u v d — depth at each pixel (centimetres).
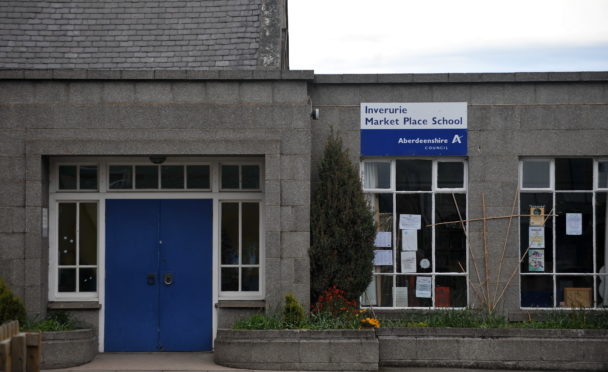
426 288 1395
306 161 1312
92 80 1305
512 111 1388
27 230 1286
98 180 1359
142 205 1364
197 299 1357
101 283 1349
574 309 1345
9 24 1452
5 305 1212
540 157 1402
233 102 1315
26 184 1289
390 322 1317
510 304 1381
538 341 1263
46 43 1430
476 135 1389
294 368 1220
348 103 1392
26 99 1300
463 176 1403
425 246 1398
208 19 1466
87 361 1251
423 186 1404
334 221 1323
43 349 1209
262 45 1414
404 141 1389
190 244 1362
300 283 1305
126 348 1349
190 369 1212
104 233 1355
